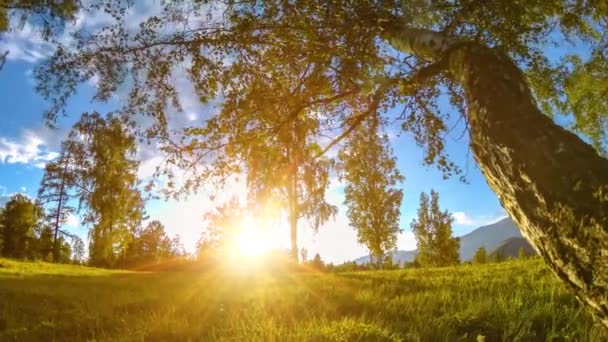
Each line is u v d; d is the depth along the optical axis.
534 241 2.85
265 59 6.12
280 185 7.19
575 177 2.68
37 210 51.44
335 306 8.09
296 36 5.73
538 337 5.61
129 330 7.54
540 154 2.90
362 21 5.09
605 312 2.44
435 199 46.62
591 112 7.09
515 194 2.97
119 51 6.19
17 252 53.38
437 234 46.00
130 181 42.53
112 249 45.59
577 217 2.56
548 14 5.76
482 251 43.09
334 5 5.10
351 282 14.26
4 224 55.09
